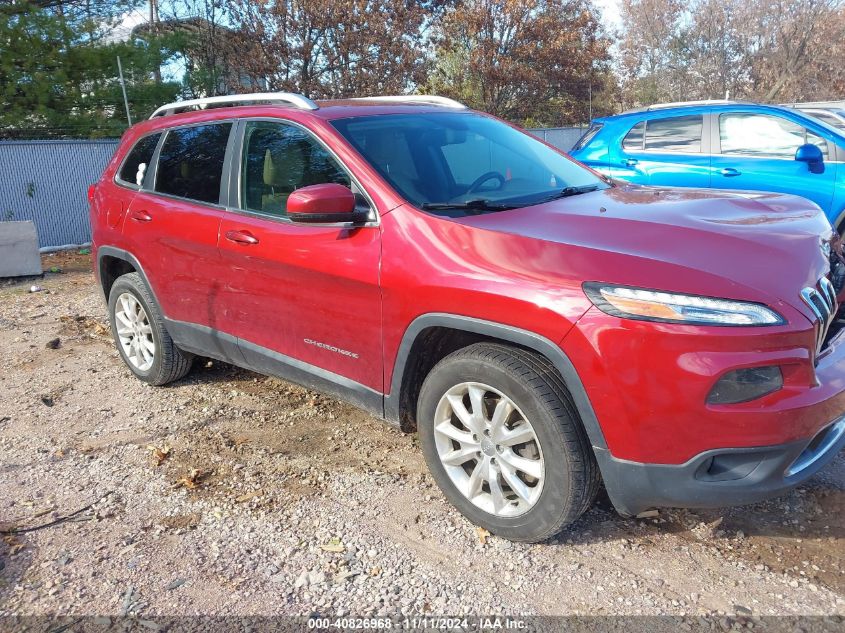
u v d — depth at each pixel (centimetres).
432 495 348
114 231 488
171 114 486
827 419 264
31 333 649
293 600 277
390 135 371
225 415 451
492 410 307
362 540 314
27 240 909
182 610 274
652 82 3634
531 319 271
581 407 268
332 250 338
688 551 297
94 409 470
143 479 374
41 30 1448
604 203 342
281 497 352
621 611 264
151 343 495
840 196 704
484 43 2812
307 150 367
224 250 396
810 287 272
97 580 293
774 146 748
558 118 3331
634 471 265
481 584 283
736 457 260
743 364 248
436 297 297
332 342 351
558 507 282
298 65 2284
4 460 402
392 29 2353
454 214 322
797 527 309
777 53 3161
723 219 312
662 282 257
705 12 3284
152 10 1922
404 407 334
